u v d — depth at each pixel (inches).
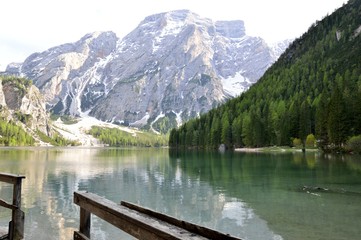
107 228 773.3
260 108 6850.4
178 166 2714.1
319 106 4736.7
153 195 1293.1
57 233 739.4
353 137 3863.2
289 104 6210.6
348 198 1181.1
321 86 6845.5
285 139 5605.3
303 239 703.7
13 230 366.0
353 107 4185.5
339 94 4224.9
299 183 1582.2
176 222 173.6
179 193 1341.0
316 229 777.6
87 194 244.8
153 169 2452.0
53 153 5679.1
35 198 1188.5
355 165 2507.4
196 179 1804.9
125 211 190.9
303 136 5354.3
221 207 1053.8
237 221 872.9
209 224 846.5
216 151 6058.1
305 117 5369.1
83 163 3129.9
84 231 242.8
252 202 1128.8
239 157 3848.4
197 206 1077.1
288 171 2145.7
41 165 2832.2
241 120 6574.8
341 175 1884.8
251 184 1574.8
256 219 887.7
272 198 1198.9
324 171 2107.5
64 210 981.8
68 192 1336.1
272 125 6028.5
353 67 7076.8
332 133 4224.9
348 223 828.0
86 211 244.5
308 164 2664.9
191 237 143.6
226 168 2443.4
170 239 148.9
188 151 6520.7
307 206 1047.0
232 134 6707.7
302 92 6717.5
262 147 6048.2
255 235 742.5
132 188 1483.8
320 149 4803.2
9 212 912.3
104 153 6043.3
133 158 4116.6
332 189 1389.0
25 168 2513.5
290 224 826.2
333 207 1027.3
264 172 2108.8
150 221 170.1
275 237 722.2
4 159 3654.0
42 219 870.4
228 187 1488.7
